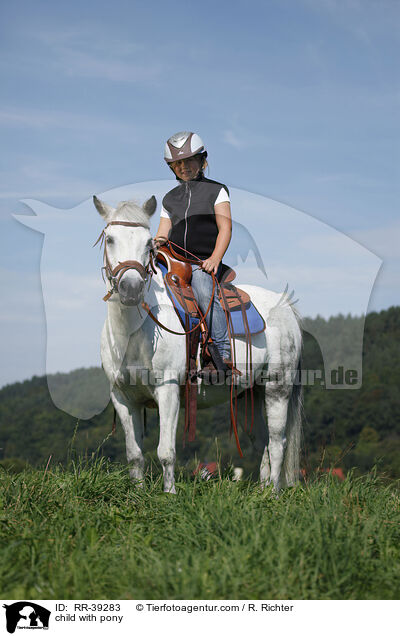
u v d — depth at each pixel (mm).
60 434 35719
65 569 3156
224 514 3771
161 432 4906
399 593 3059
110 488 4660
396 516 4066
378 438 38719
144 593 2938
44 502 4191
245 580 3010
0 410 39750
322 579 3115
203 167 5305
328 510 3924
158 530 3834
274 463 5961
